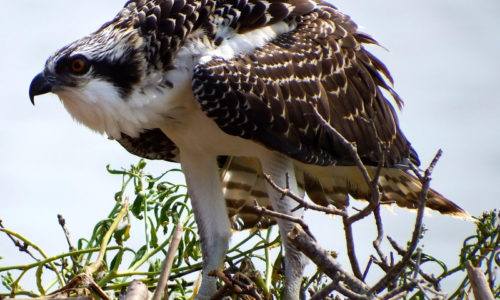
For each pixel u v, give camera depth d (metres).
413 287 6.55
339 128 10.54
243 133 9.82
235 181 11.45
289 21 10.56
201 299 9.84
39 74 9.72
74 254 9.38
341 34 10.88
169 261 6.84
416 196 11.54
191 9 9.70
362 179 11.27
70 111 9.98
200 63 9.53
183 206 10.59
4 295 9.05
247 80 9.73
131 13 9.93
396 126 11.39
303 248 6.98
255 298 8.34
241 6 10.05
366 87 10.91
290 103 10.09
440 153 6.53
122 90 9.59
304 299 7.50
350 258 7.11
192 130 10.10
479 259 8.52
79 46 9.66
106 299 7.93
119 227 9.55
